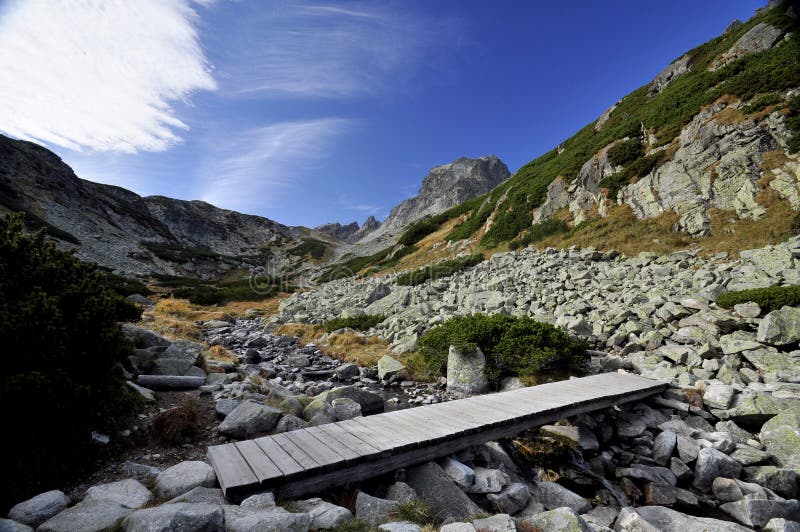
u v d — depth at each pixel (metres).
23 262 6.37
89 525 4.01
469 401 8.83
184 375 10.30
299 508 4.82
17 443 4.93
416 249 57.66
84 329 6.17
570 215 32.41
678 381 10.66
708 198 23.22
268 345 19.44
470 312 18.83
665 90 39.69
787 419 7.83
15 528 3.76
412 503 5.26
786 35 29.33
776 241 17.91
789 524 5.57
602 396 9.13
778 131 22.56
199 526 3.80
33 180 82.75
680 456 7.76
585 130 52.06
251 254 145.25
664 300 14.79
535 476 7.52
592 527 5.18
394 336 18.50
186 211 157.62
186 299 41.75
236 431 7.40
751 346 10.88
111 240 80.81
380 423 7.32
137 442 6.76
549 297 18.67
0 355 5.00
